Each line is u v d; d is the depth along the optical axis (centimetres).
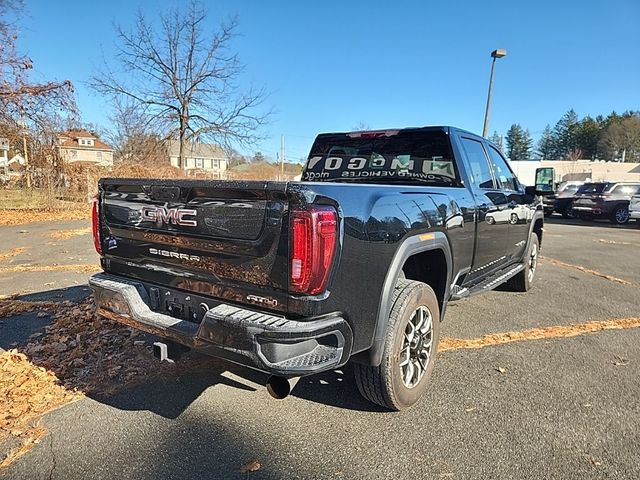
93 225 314
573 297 590
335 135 472
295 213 210
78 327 440
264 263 221
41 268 729
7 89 1565
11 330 438
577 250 1015
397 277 263
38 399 307
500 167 498
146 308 275
